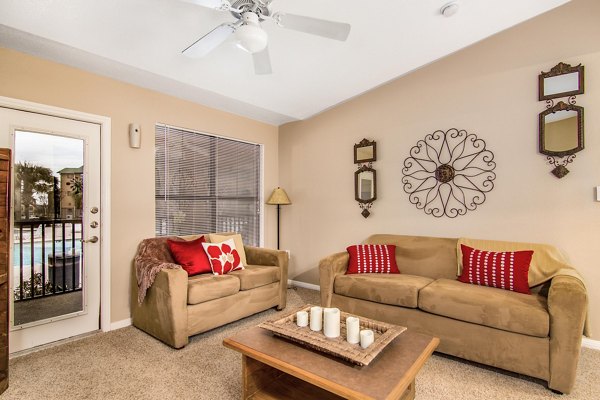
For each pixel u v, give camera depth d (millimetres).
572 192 2561
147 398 1839
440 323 2311
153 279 2584
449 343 2266
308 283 4281
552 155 2625
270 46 2656
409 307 2469
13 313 2430
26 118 2475
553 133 2625
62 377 2057
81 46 2359
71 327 2697
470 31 2697
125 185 3006
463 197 3072
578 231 2537
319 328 1723
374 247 3145
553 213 2637
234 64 2822
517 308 2016
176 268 2516
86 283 2783
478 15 2496
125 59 2572
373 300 2641
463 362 2268
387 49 2838
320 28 1877
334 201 4020
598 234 2461
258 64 2242
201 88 3209
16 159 2443
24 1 1896
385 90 3586
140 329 2861
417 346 1621
